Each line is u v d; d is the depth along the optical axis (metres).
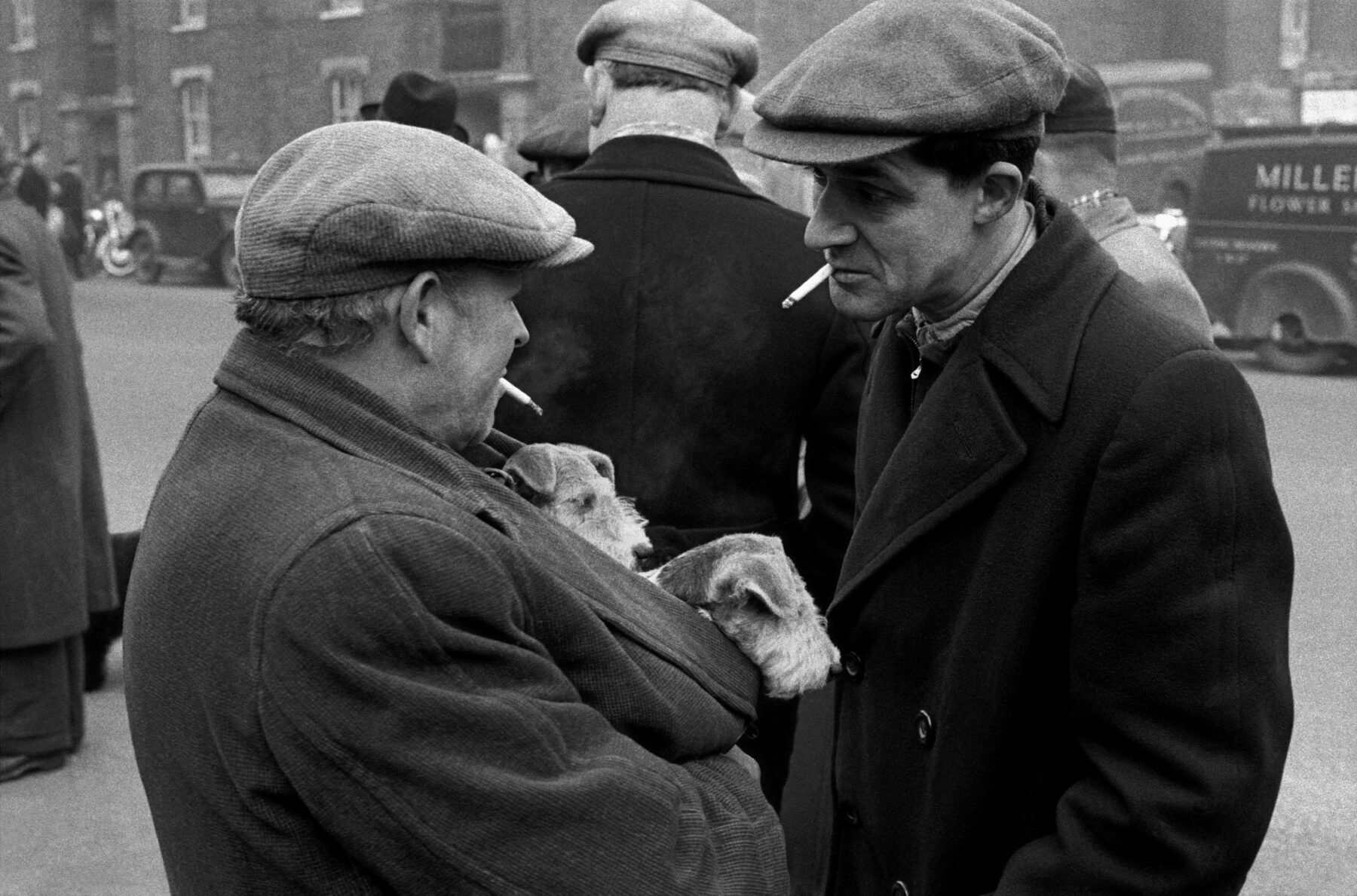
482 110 24.91
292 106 27.03
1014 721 1.63
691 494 2.52
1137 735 1.52
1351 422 9.87
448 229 1.38
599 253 2.52
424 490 1.38
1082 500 1.57
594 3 22.34
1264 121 21.84
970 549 1.66
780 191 4.64
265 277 1.39
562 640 1.43
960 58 1.55
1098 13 23.66
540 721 1.33
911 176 1.58
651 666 1.50
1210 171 12.43
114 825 4.04
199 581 1.35
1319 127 11.79
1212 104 20.06
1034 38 1.60
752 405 2.50
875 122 1.54
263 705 1.29
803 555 2.65
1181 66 18.94
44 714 4.34
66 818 4.07
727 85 2.66
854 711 1.86
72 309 4.42
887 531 1.72
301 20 26.59
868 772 1.81
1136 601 1.52
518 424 2.54
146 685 1.41
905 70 1.55
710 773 1.52
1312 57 22.86
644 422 2.51
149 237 21.94
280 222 1.37
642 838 1.35
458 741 1.29
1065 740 1.64
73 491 4.30
